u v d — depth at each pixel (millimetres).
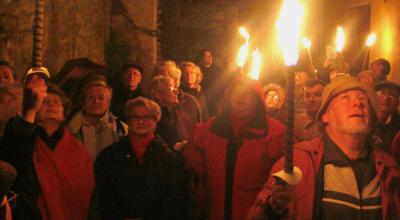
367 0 11828
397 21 9062
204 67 8844
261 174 3902
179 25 11859
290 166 2777
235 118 4016
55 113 3643
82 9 7449
